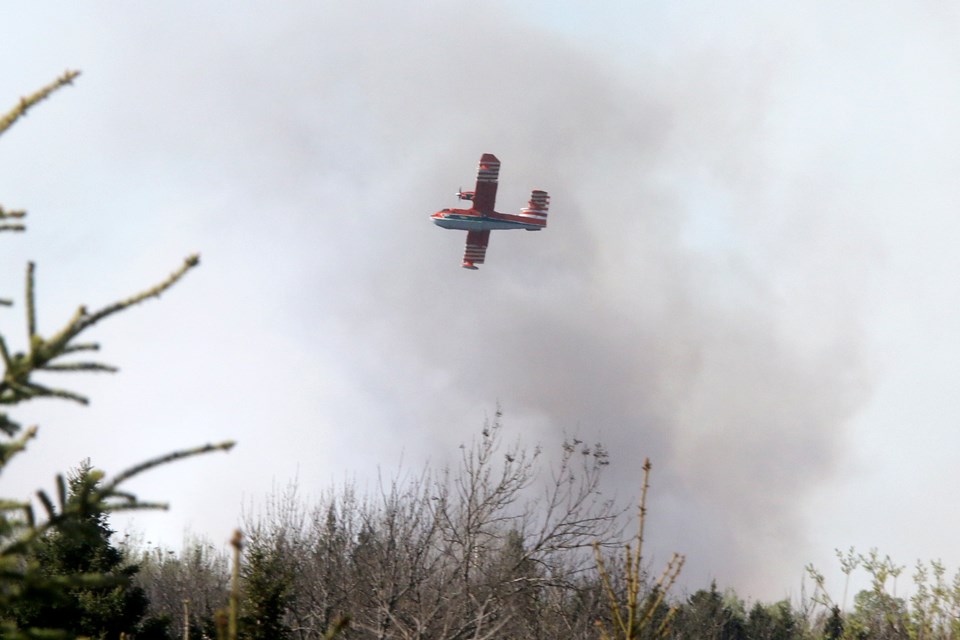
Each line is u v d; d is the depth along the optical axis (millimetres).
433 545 91250
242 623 65312
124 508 18953
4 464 18562
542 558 86250
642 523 32094
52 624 73312
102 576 19891
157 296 18906
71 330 18500
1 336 18281
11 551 18453
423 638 77688
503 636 80812
